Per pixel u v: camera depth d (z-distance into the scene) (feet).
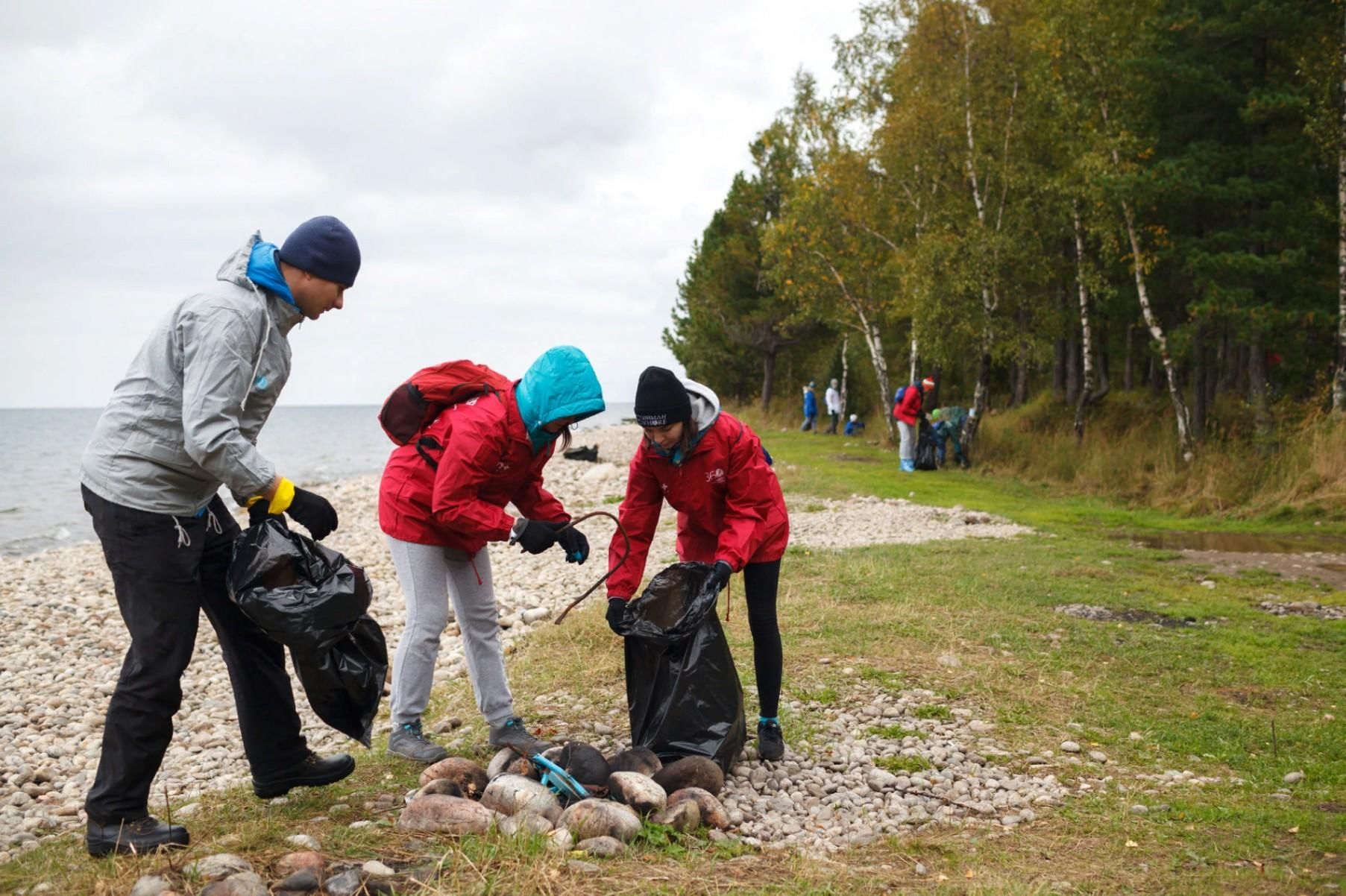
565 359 13.98
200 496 11.13
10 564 47.21
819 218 80.12
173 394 10.65
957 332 68.74
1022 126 66.44
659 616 13.84
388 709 20.40
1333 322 50.93
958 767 14.74
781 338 126.72
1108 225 56.39
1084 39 55.01
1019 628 23.62
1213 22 51.60
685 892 9.86
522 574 35.27
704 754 13.38
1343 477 44.24
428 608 14.84
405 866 10.19
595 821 11.00
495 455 13.85
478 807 11.28
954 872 10.87
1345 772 14.69
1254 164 52.31
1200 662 21.11
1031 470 61.00
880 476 62.34
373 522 57.31
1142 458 54.65
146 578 10.68
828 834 12.09
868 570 30.60
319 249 11.32
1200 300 58.13
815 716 17.21
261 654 12.26
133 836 10.75
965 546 36.32
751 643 22.00
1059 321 70.74
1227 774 14.74
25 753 19.19
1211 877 10.71
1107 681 19.71
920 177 74.28
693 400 13.92
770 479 14.49
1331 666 20.81
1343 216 48.73
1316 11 50.44
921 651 21.50
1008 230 66.90
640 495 14.55
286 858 9.98
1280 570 32.17
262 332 10.95
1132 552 34.96
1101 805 13.17
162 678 10.78
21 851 12.55
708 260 127.75
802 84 86.53
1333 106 48.83
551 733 16.19
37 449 224.94
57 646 28.99
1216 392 70.33
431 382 14.26
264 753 12.46
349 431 345.72
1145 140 54.49
